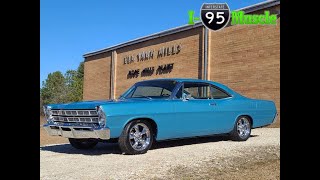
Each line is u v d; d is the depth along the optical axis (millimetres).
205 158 6391
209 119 7844
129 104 6711
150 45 22438
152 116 6934
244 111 8492
